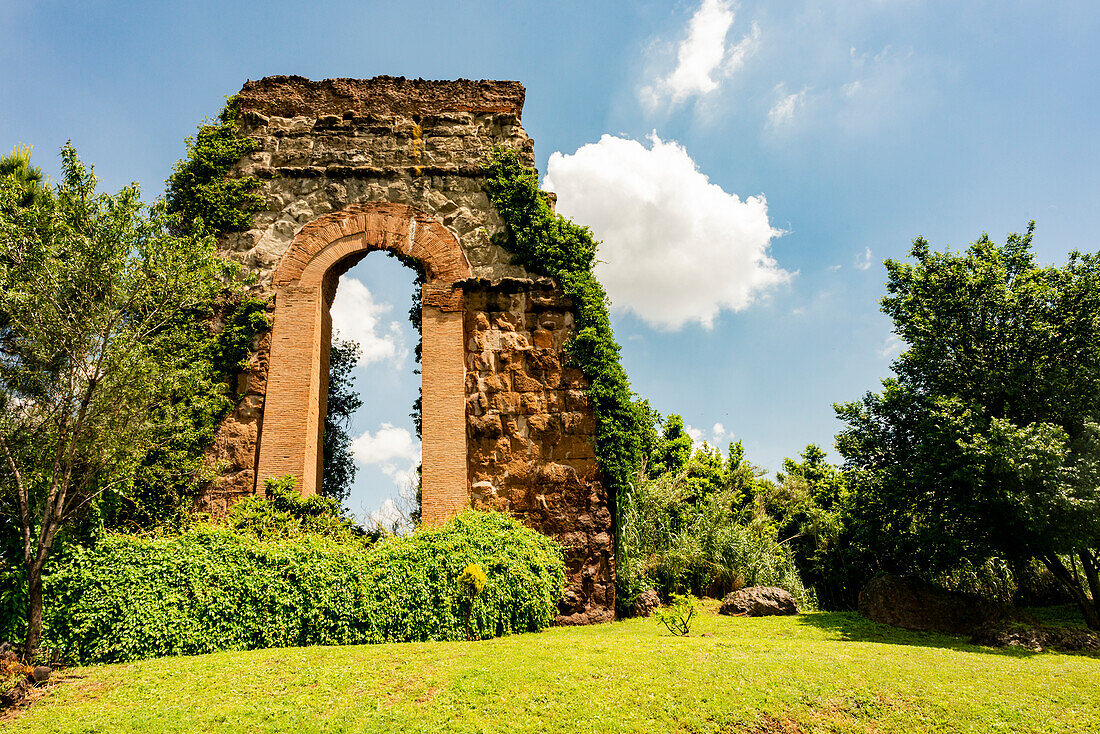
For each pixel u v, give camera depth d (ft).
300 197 50.19
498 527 40.24
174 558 31.12
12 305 30.40
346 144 52.19
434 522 41.86
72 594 29.27
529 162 53.21
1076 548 36.88
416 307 50.83
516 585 36.68
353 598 32.89
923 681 26.05
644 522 50.31
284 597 31.91
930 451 40.11
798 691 24.81
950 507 41.16
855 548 50.49
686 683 25.38
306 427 43.39
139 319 35.63
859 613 44.37
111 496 34.91
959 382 42.86
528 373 46.39
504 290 48.39
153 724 21.98
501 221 50.93
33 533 30.12
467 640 33.47
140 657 28.96
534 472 44.01
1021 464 35.29
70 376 31.14
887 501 44.65
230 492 41.45
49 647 28.19
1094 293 40.09
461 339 46.65
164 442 37.14
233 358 44.50
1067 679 26.76
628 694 24.41
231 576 31.55
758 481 78.79
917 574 45.01
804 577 57.41
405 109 54.08
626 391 46.50
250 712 22.86
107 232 32.22
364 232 49.32
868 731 22.41
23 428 31.42
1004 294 41.65
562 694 24.41
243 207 49.62
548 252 49.44
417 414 48.16
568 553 42.09
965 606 41.63
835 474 66.80
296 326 46.09
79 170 33.09
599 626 39.47
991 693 25.11
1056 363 41.01
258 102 53.42
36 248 31.09
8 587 28.76
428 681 25.48
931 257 44.98
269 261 48.21
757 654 29.50
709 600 48.32
